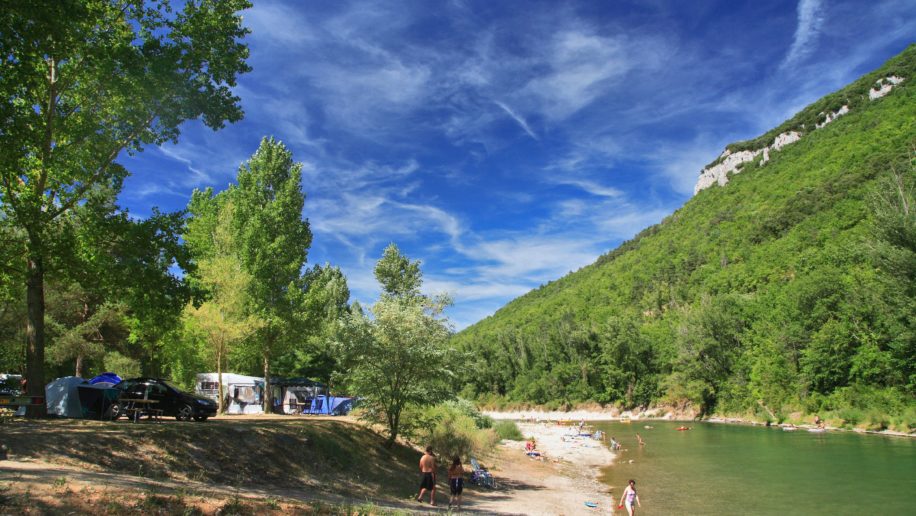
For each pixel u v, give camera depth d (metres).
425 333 22.89
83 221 17.03
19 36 12.67
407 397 22.50
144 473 11.85
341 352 22.50
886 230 46.38
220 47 17.44
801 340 56.91
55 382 19.62
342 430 21.86
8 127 13.88
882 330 47.41
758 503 19.86
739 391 65.88
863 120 156.88
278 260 34.34
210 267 29.84
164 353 35.88
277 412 37.84
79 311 34.62
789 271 90.00
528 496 20.80
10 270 16.95
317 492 14.77
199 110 17.22
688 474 27.20
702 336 73.69
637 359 89.94
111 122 18.38
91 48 15.16
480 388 120.38
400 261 52.31
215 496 9.91
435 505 16.73
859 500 19.81
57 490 8.20
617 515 18.17
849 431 44.78
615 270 199.75
